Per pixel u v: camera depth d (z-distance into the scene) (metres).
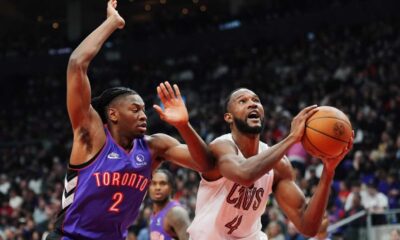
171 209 5.52
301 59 19.98
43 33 27.39
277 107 16.52
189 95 20.61
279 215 10.04
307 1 22.73
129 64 24.88
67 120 22.08
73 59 3.49
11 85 25.84
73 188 3.50
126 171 3.53
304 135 3.54
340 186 10.99
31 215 13.15
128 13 27.78
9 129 22.56
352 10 21.45
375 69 16.92
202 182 4.08
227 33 24.12
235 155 3.72
